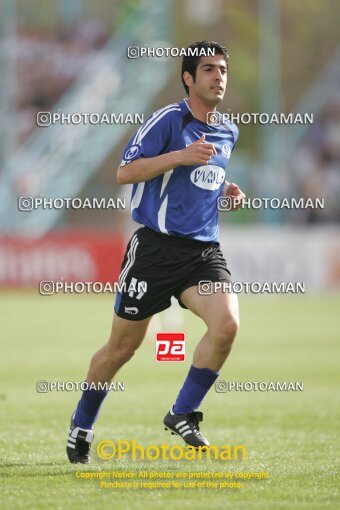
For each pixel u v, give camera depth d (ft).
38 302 256.52
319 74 403.75
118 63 330.34
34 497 58.03
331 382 120.16
